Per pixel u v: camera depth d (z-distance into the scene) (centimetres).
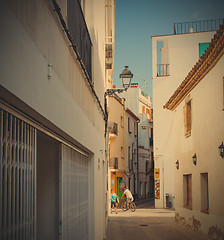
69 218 587
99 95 1125
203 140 1405
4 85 260
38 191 532
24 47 311
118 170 3869
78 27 640
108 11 1886
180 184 1838
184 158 1750
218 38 1096
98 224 1023
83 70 685
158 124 3231
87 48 784
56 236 527
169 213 2623
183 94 1709
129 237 1445
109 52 2078
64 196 553
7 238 305
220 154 1169
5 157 304
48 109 399
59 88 464
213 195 1265
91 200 903
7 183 308
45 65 387
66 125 512
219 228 1188
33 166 391
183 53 3253
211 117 1300
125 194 2927
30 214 373
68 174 594
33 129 395
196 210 1505
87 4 928
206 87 1366
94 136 931
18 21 295
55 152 543
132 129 4750
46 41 393
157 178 3195
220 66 1197
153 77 3269
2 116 299
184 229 1700
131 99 5759
